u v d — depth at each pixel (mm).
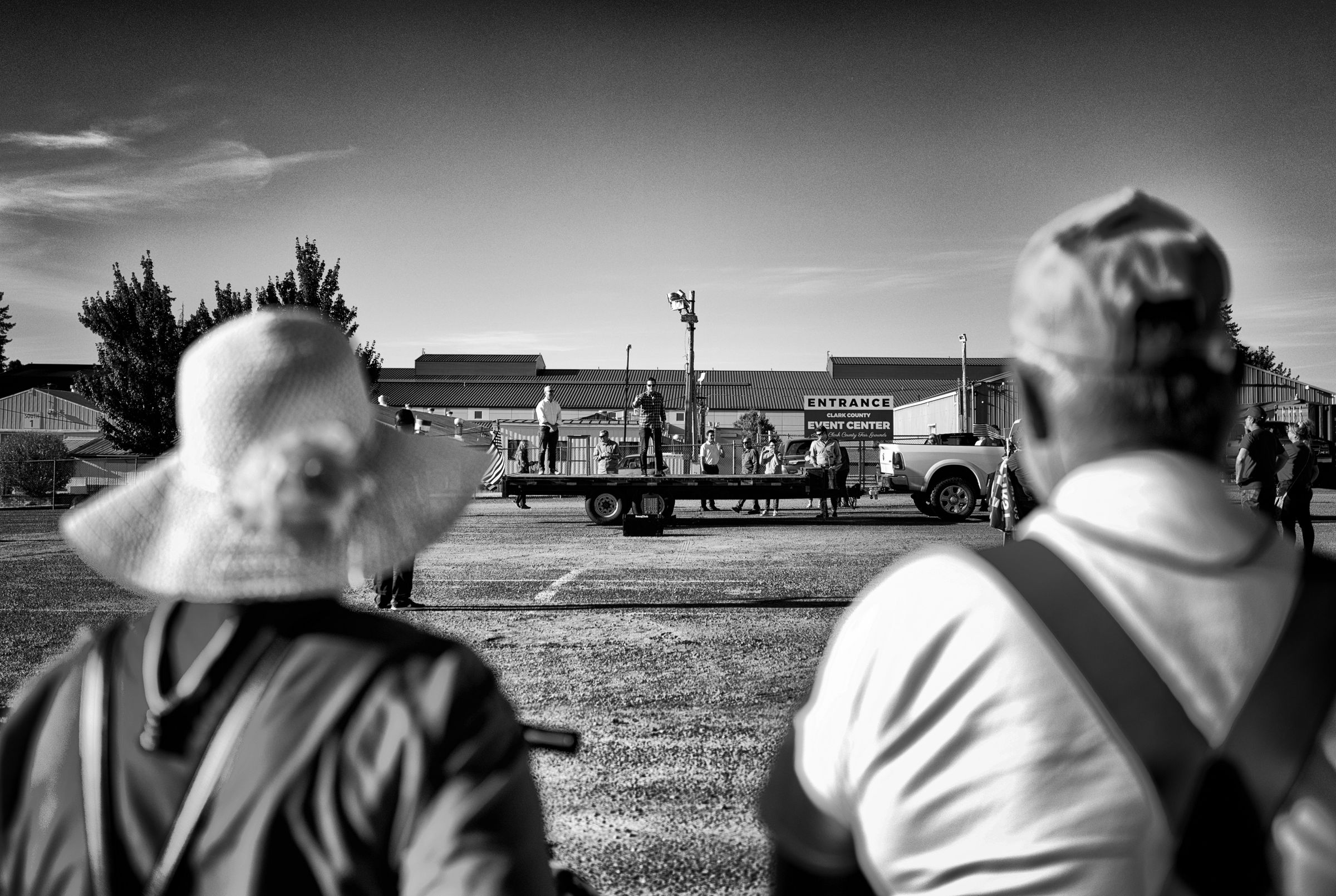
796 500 27672
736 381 98500
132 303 35875
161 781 917
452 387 90250
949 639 954
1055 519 998
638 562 12484
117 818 919
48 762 974
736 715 5348
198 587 960
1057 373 1023
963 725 928
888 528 17859
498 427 27609
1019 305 1079
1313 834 869
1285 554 987
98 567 999
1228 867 868
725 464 28750
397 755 937
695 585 10203
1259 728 878
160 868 899
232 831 898
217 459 993
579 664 6527
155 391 35375
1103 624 916
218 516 991
